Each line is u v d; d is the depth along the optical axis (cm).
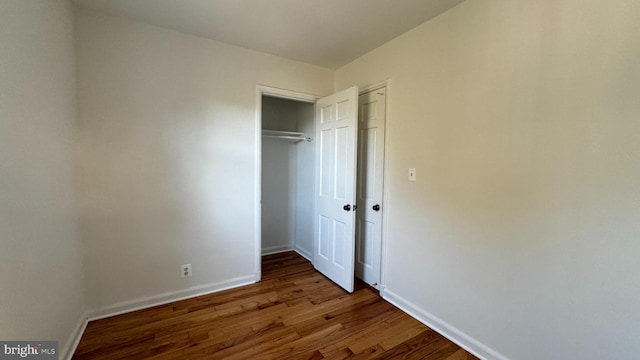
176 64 225
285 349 177
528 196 149
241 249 267
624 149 117
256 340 186
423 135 208
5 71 113
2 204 110
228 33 228
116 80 204
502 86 159
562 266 137
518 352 155
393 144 235
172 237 232
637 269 115
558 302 139
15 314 117
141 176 217
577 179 131
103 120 201
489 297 168
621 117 117
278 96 284
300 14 198
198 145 239
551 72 138
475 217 174
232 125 253
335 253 277
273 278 289
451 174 188
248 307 228
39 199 138
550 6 138
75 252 185
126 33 206
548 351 143
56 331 154
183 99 230
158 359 167
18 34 123
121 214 211
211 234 250
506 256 159
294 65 283
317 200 306
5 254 111
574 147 131
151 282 226
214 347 178
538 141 144
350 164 252
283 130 371
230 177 255
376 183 258
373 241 264
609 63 120
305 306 232
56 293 155
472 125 175
